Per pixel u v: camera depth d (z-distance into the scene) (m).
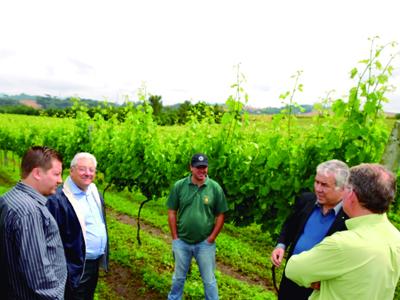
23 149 19.33
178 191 5.18
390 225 2.38
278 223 5.96
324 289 2.39
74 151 13.27
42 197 2.95
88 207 4.46
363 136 4.85
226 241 9.09
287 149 5.73
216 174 6.81
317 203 3.53
